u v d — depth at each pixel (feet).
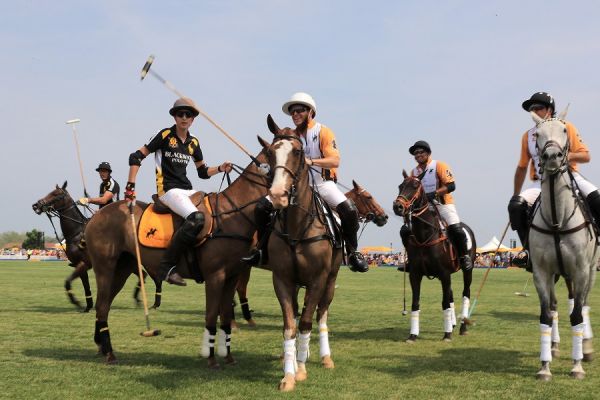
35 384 17.31
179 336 27.09
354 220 21.16
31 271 95.66
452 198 30.04
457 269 28.19
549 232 19.11
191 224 19.20
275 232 18.20
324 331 20.83
